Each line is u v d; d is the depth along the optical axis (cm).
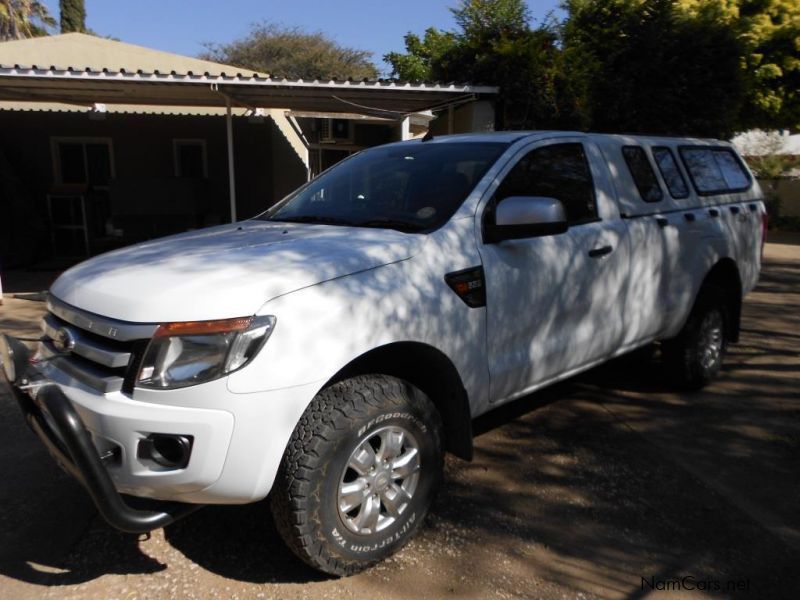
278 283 262
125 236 1262
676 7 1052
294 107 1138
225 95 980
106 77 838
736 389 525
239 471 249
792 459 402
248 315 249
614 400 499
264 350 249
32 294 906
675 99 991
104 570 294
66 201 1301
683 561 302
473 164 372
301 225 364
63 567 296
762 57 1412
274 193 1397
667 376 510
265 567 296
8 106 1270
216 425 243
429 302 301
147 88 930
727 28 1027
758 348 643
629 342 437
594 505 350
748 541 317
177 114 1326
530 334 359
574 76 943
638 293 434
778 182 2052
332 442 264
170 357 246
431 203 351
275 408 251
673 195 478
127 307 256
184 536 321
